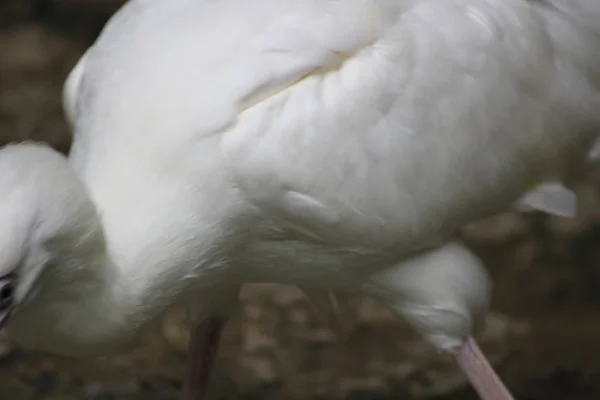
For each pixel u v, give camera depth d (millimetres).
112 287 5035
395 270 5719
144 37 5301
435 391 7809
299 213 5281
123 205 5062
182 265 5168
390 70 5340
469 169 5637
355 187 5320
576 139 6082
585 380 7879
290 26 5191
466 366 5879
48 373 7453
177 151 5062
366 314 8578
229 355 8102
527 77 5754
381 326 8484
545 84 5844
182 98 5082
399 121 5375
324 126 5191
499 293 9000
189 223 5109
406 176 5438
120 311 5098
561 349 8234
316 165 5195
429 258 5734
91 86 5414
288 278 5770
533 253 9430
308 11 5254
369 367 8031
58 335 5039
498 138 5703
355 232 5434
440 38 5504
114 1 12414
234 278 5676
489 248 9508
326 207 5301
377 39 5359
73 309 4984
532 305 8875
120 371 7602
